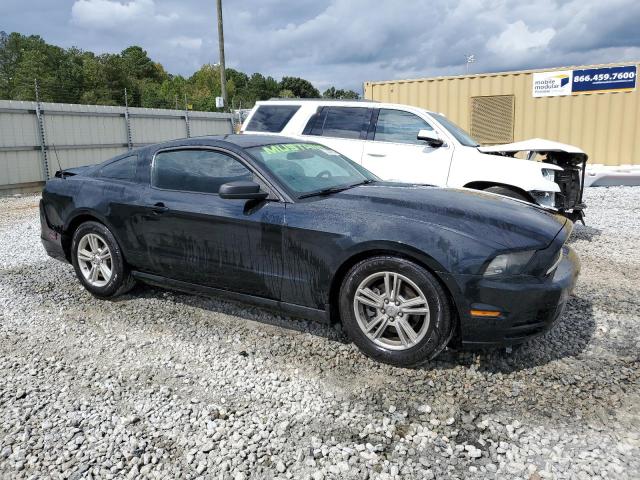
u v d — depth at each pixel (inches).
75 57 2834.6
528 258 128.0
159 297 195.2
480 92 533.3
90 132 661.9
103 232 186.1
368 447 105.8
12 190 578.2
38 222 384.5
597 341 152.3
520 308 125.5
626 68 477.7
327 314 145.3
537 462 100.4
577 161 294.8
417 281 130.1
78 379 136.1
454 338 136.3
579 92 498.0
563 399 121.5
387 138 289.9
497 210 144.3
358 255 139.5
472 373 133.4
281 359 144.3
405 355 134.1
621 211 373.1
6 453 106.3
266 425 114.0
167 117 776.3
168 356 147.7
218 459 103.3
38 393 129.3
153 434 111.9
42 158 605.6
